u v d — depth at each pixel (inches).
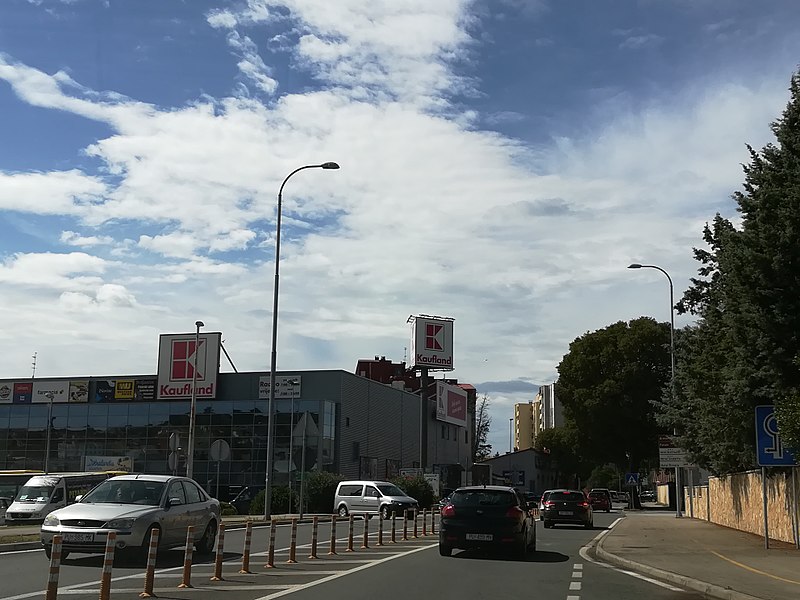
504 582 589.9
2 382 2479.1
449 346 2908.5
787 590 544.4
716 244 973.8
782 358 729.6
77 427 2391.7
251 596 496.1
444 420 3203.7
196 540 740.7
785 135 756.6
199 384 2295.8
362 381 2443.4
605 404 2554.1
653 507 2805.1
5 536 880.3
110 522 634.8
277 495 1732.3
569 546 975.6
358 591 525.7
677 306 1641.2
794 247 708.7
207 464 2237.9
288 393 2247.8
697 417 1258.0
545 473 4586.6
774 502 999.0
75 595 488.1
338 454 2249.0
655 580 633.6
